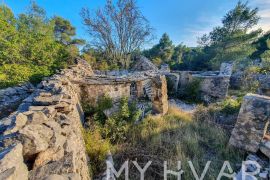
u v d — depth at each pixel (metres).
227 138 5.29
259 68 14.62
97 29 19.00
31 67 7.03
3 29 6.92
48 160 1.57
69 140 2.04
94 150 3.68
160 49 33.84
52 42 9.45
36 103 2.78
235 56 19.42
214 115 6.91
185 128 5.85
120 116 5.91
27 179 1.21
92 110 6.87
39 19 13.48
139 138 5.20
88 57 17.83
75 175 1.42
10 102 4.40
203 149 4.75
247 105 4.48
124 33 19.77
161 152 4.39
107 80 7.73
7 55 6.56
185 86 12.98
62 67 8.58
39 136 1.56
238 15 20.45
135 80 8.13
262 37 26.05
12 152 1.14
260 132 4.30
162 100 7.31
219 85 11.55
